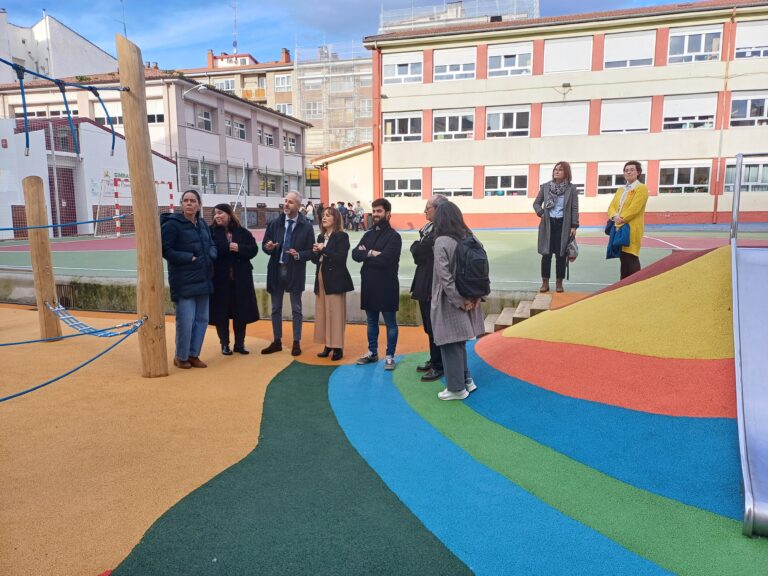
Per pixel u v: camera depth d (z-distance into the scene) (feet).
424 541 8.72
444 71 98.22
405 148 101.24
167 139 108.68
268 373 18.99
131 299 31.99
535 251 51.29
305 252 20.93
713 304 13.96
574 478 10.57
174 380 18.01
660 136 89.76
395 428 13.65
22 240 75.10
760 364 11.59
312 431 13.52
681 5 87.92
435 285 14.92
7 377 18.24
